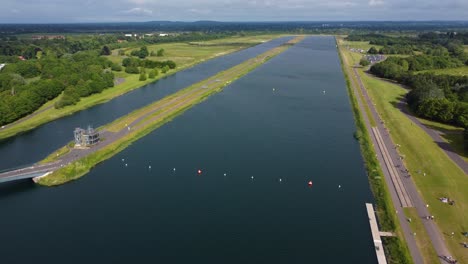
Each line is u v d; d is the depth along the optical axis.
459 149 160.25
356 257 97.31
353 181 136.50
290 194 127.50
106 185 131.62
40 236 103.88
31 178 134.38
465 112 188.00
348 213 116.50
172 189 129.25
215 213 115.38
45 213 114.62
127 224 109.25
